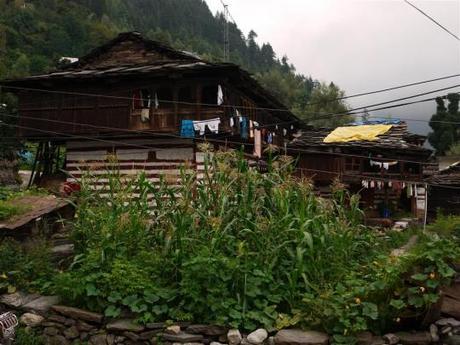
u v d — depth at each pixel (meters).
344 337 5.77
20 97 17.81
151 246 7.67
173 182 9.27
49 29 56.19
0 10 55.62
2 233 8.90
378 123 24.92
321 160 21.42
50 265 8.09
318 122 50.38
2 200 10.34
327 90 54.81
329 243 7.56
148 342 6.28
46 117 17.48
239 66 15.07
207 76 15.75
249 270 6.67
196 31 96.31
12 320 6.70
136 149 17.23
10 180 22.77
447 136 50.12
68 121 17.17
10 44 50.12
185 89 17.06
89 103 17.00
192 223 7.27
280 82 62.75
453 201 24.77
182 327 6.25
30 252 8.17
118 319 6.54
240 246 6.64
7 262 7.85
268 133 21.69
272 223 7.25
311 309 6.18
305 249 6.82
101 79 16.44
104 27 63.12
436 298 5.72
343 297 6.12
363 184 20.66
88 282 6.75
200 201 7.76
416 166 22.70
